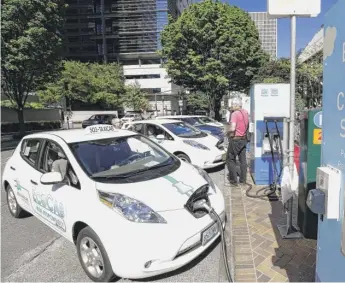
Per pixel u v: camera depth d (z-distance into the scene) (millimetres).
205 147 7016
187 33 24609
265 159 5691
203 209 3082
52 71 19094
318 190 1698
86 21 57000
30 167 4164
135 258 2578
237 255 3182
